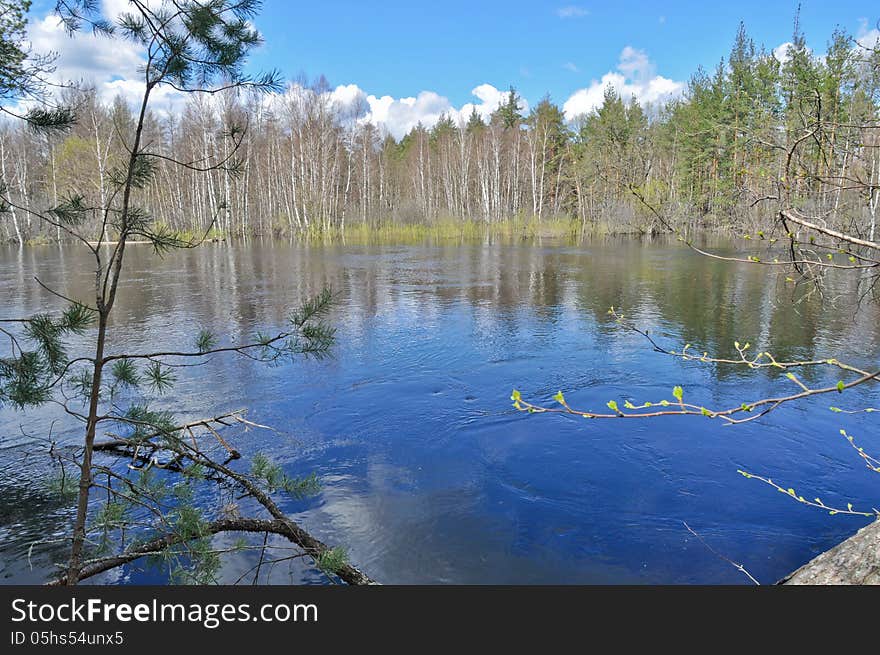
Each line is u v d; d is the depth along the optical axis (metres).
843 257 11.41
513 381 7.37
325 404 6.55
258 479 3.95
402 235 36.16
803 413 6.13
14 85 3.12
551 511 4.32
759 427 5.81
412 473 4.93
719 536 3.96
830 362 1.84
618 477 4.84
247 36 2.80
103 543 3.05
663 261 20.48
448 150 46.62
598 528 4.08
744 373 7.55
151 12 2.64
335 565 3.12
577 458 5.21
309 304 3.37
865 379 1.62
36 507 4.23
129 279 16.41
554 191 45.81
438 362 8.19
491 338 9.53
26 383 2.88
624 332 9.84
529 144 42.09
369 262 21.36
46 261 21.05
